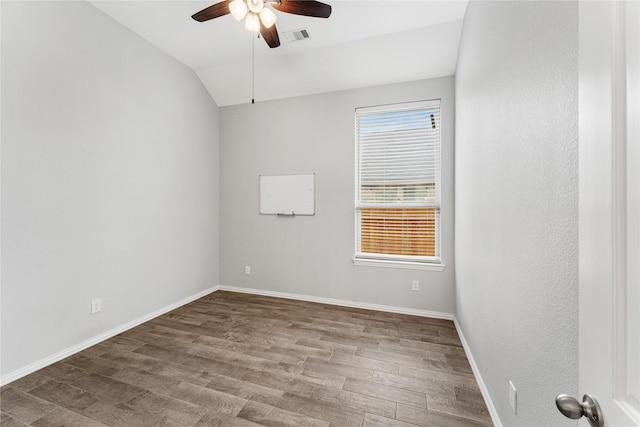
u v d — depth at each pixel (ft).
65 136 7.14
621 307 1.45
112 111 8.32
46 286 6.80
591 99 1.69
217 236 12.94
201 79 11.79
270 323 9.26
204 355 7.22
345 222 11.01
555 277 2.86
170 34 9.06
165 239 10.24
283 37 9.05
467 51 7.20
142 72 9.25
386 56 9.46
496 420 4.80
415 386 5.96
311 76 10.70
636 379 1.35
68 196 7.23
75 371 6.49
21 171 6.31
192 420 5.00
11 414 5.13
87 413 5.16
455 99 9.32
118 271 8.55
